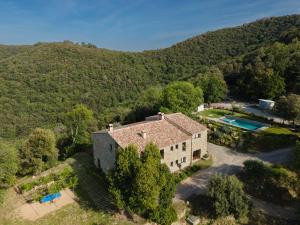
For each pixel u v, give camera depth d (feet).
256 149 184.44
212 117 246.88
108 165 150.00
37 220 120.98
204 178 150.10
